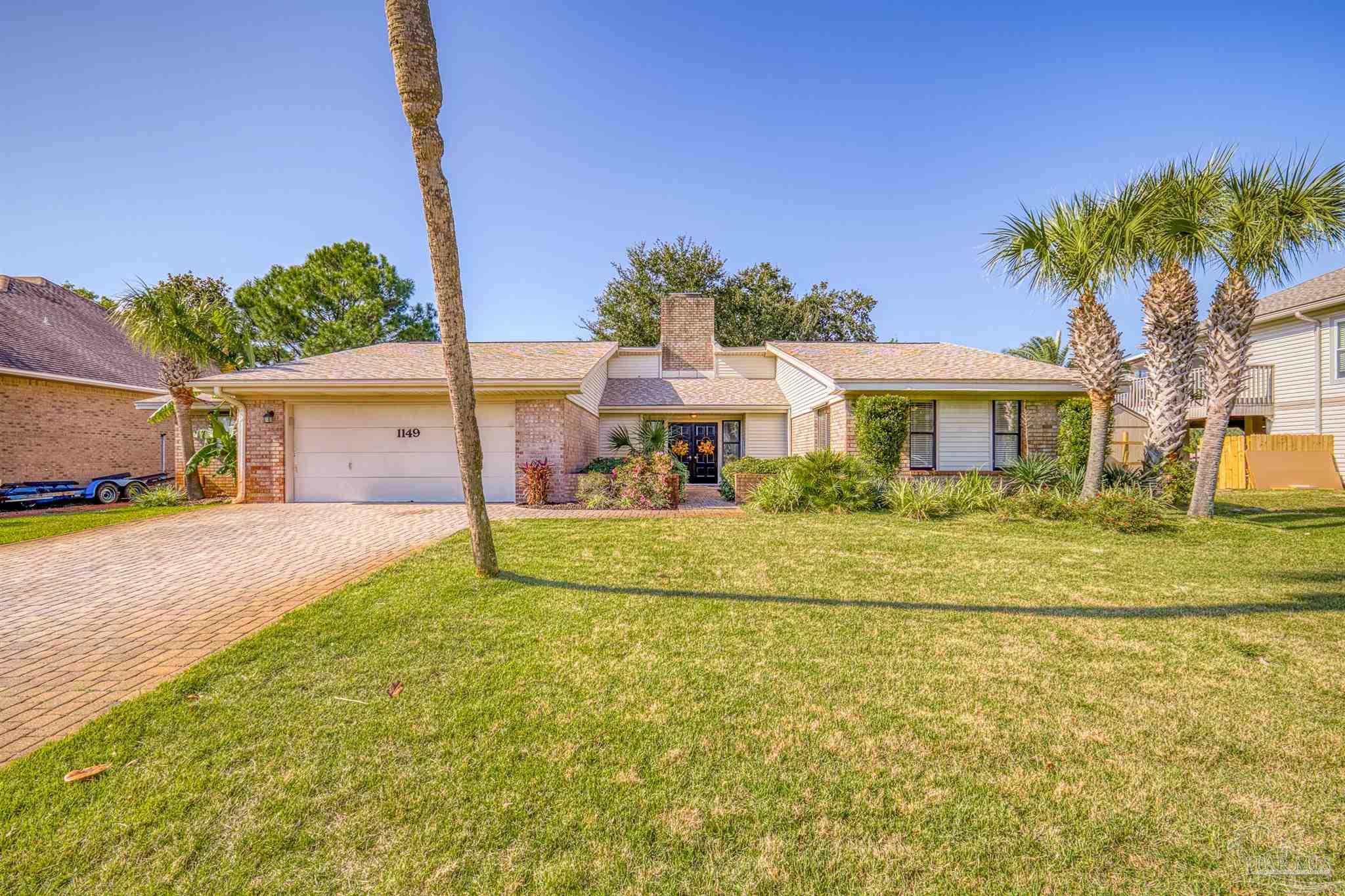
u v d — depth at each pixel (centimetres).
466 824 244
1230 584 596
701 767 284
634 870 220
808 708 341
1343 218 891
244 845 233
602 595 561
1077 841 234
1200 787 267
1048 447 1361
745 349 2105
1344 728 317
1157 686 368
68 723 335
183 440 1430
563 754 295
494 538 833
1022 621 488
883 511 1135
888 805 256
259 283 3083
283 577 649
